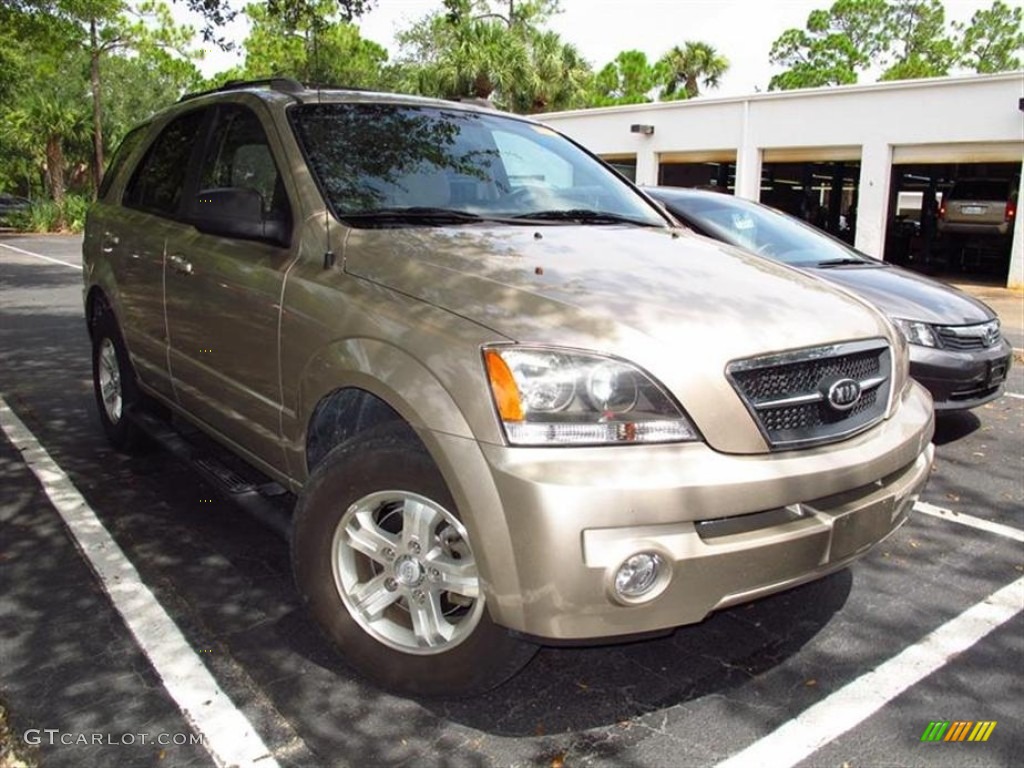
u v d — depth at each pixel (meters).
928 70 52.94
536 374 2.45
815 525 2.63
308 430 3.20
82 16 21.67
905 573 3.96
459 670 2.72
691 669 3.14
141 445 5.20
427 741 2.70
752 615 3.54
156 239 4.42
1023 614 3.58
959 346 5.65
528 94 33.62
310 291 3.13
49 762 2.56
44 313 11.03
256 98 3.97
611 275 2.93
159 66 44.84
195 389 4.08
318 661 3.11
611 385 2.44
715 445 2.49
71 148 40.25
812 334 2.79
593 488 2.34
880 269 6.56
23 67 24.27
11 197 34.62
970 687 3.05
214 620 3.39
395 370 2.69
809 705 2.93
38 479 4.87
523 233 3.38
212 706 2.84
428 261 2.96
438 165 3.79
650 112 22.16
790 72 59.78
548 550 2.34
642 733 2.76
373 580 2.90
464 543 2.64
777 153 20.22
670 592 2.42
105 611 3.45
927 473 3.18
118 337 4.96
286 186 3.49
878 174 18.52
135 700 2.87
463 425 2.49
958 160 17.56
